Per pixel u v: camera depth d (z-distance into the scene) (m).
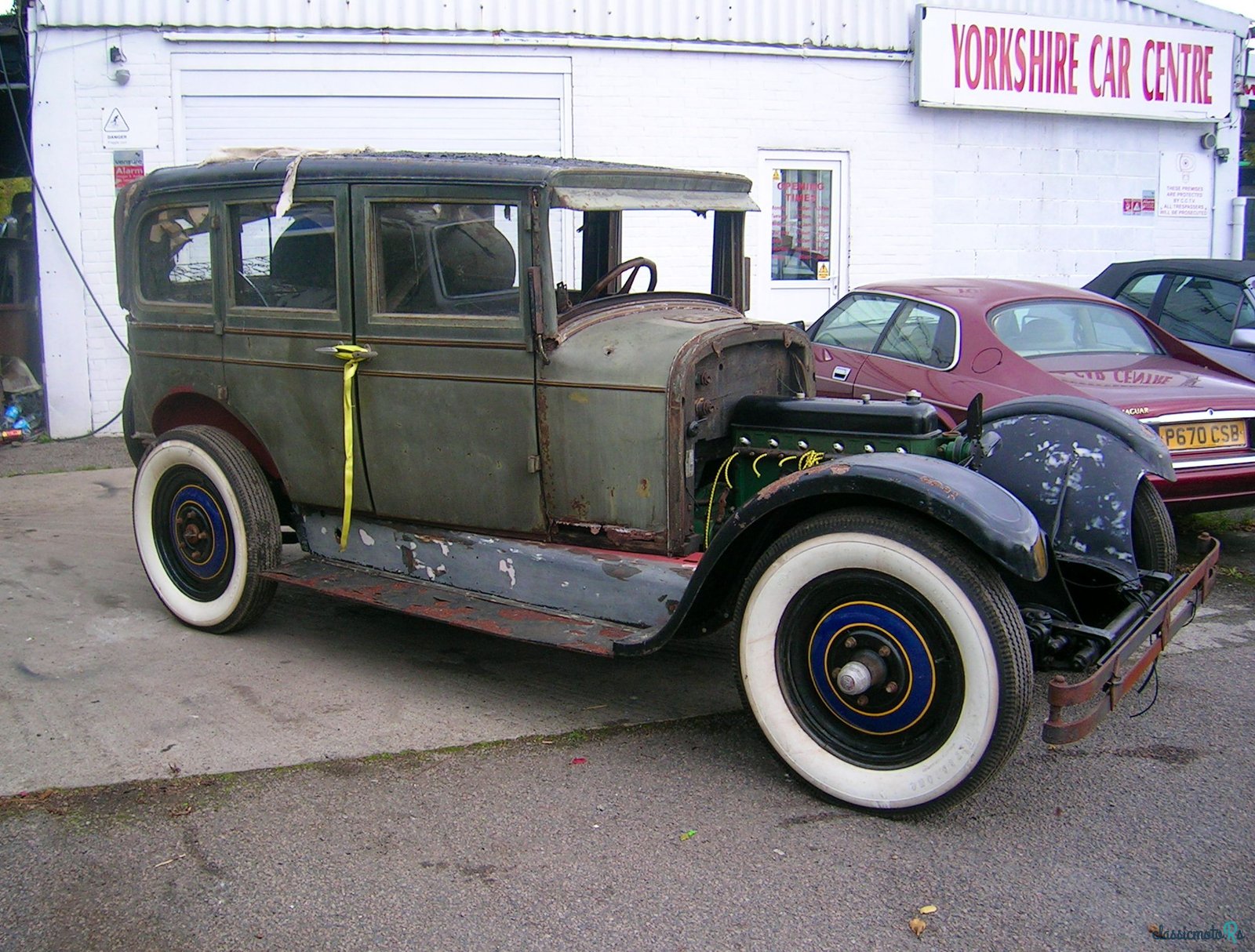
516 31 9.25
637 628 3.69
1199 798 3.33
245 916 2.70
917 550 3.01
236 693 4.07
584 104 9.51
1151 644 3.48
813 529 3.21
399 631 4.80
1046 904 2.77
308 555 4.59
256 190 4.23
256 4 8.83
